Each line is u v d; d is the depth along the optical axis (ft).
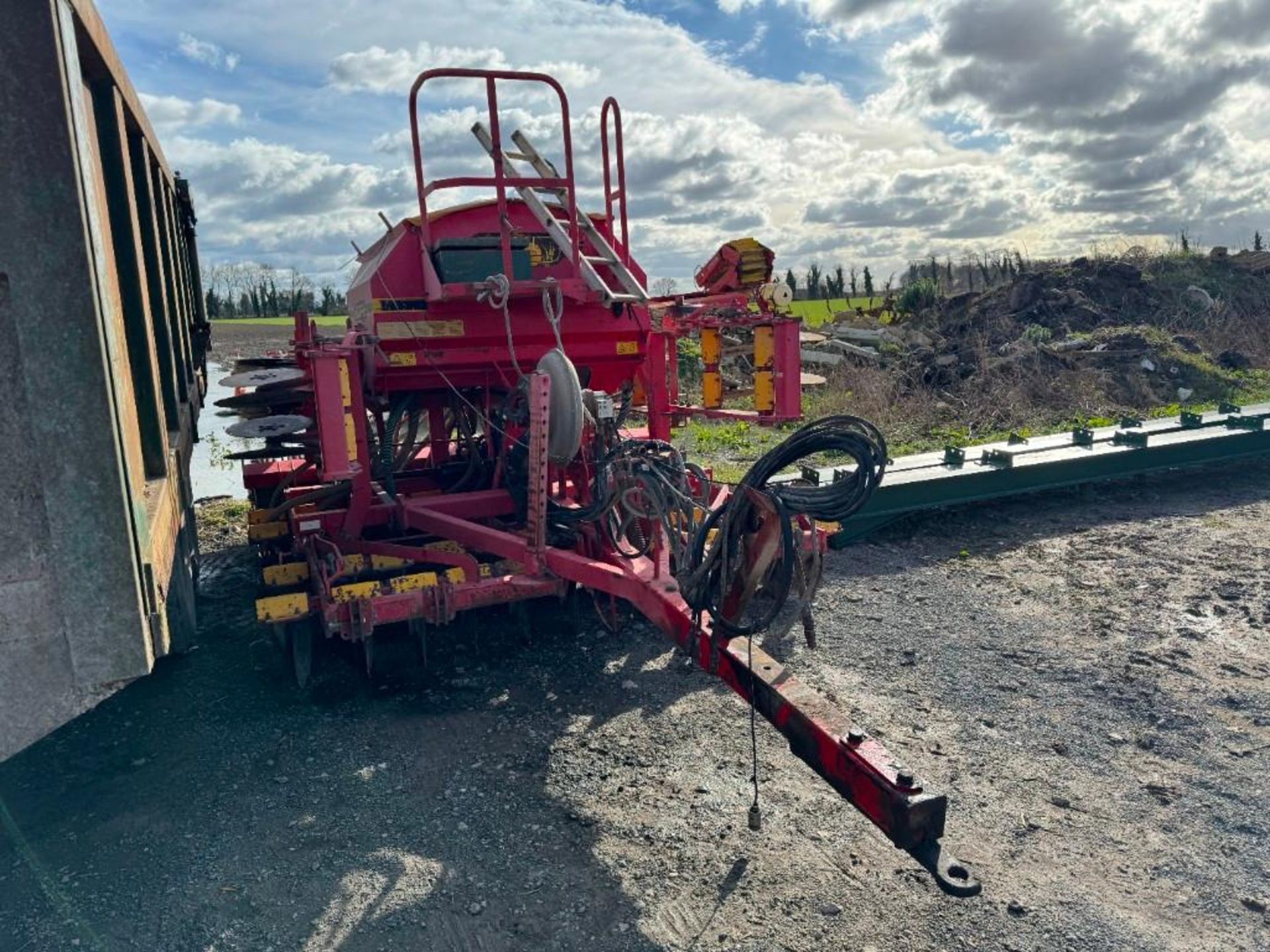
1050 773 13.88
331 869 11.88
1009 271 109.91
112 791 13.98
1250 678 16.87
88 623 7.88
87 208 7.50
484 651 19.08
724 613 11.80
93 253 7.47
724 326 20.47
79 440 7.61
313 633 19.45
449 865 11.95
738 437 43.57
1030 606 20.93
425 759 14.78
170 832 12.82
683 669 17.98
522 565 16.85
